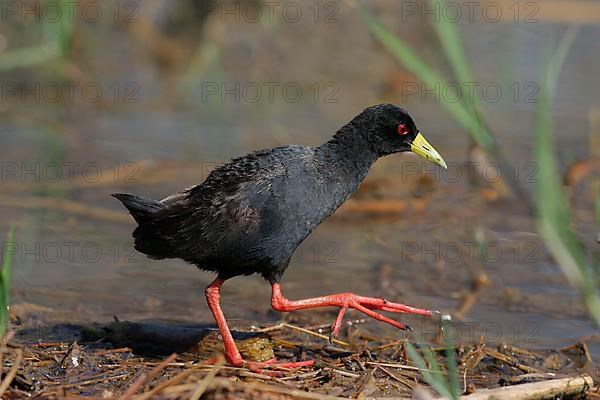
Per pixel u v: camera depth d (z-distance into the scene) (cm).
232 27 2258
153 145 1806
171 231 1038
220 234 1023
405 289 1342
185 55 2192
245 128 1877
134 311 1242
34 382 955
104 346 1091
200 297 1303
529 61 2098
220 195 1031
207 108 1966
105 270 1372
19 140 1812
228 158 1755
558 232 1119
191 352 1088
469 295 1330
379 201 1622
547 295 1329
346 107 1969
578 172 1647
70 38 2072
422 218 1591
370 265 1422
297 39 2261
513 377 1038
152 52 2192
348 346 1116
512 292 1338
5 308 1008
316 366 1026
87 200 1595
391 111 1105
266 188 1031
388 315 1262
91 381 963
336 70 2142
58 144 1802
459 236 1528
